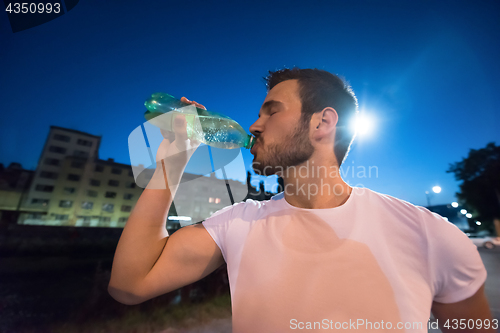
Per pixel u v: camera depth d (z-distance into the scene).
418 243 0.67
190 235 0.83
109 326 4.52
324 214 0.74
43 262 13.15
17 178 25.23
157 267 0.78
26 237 16.03
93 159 28.83
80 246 16.69
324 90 0.81
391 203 0.74
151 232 0.77
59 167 27.34
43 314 5.45
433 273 0.65
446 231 0.67
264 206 0.86
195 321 4.45
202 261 0.82
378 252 0.66
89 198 27.62
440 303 0.72
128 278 0.73
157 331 4.16
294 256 0.69
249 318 0.66
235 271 0.74
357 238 0.68
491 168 25.44
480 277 0.66
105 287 8.03
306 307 0.62
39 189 26.14
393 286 0.62
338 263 0.66
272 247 0.73
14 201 24.50
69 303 6.11
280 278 0.67
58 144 27.61
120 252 0.76
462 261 0.65
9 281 8.70
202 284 5.90
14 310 5.71
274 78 0.91
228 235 0.80
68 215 26.28
